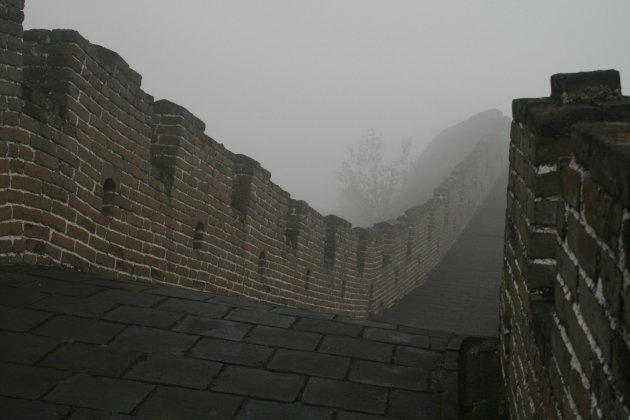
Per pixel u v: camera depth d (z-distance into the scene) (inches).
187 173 262.7
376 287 526.6
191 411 128.0
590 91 115.3
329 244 451.8
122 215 224.4
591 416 65.5
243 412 130.0
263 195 339.6
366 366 158.1
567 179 84.0
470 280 662.5
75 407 123.8
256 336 169.2
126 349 150.6
